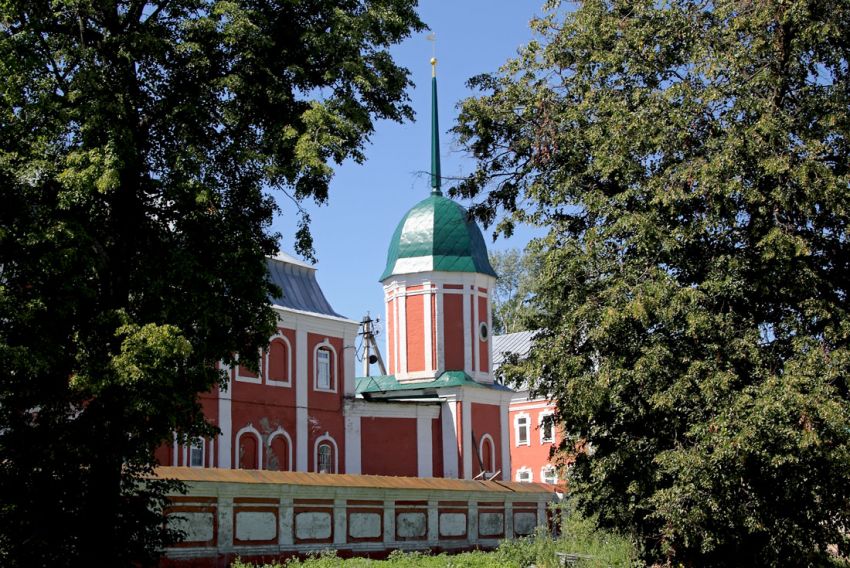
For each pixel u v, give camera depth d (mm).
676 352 20766
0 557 18141
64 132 19422
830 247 21234
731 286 20406
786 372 19031
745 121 20484
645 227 20781
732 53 20984
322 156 20406
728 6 21312
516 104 24750
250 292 21188
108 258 19828
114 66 20000
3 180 18203
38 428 18812
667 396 20016
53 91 19203
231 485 29344
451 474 49719
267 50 21234
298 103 21891
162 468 27906
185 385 19859
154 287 19375
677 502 19672
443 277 52875
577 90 24094
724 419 18938
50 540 18578
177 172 20156
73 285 18219
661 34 22469
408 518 37000
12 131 18688
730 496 19406
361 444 46438
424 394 51250
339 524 33688
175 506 27781
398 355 52969
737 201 20984
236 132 21562
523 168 24906
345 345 46406
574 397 21781
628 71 22797
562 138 23500
